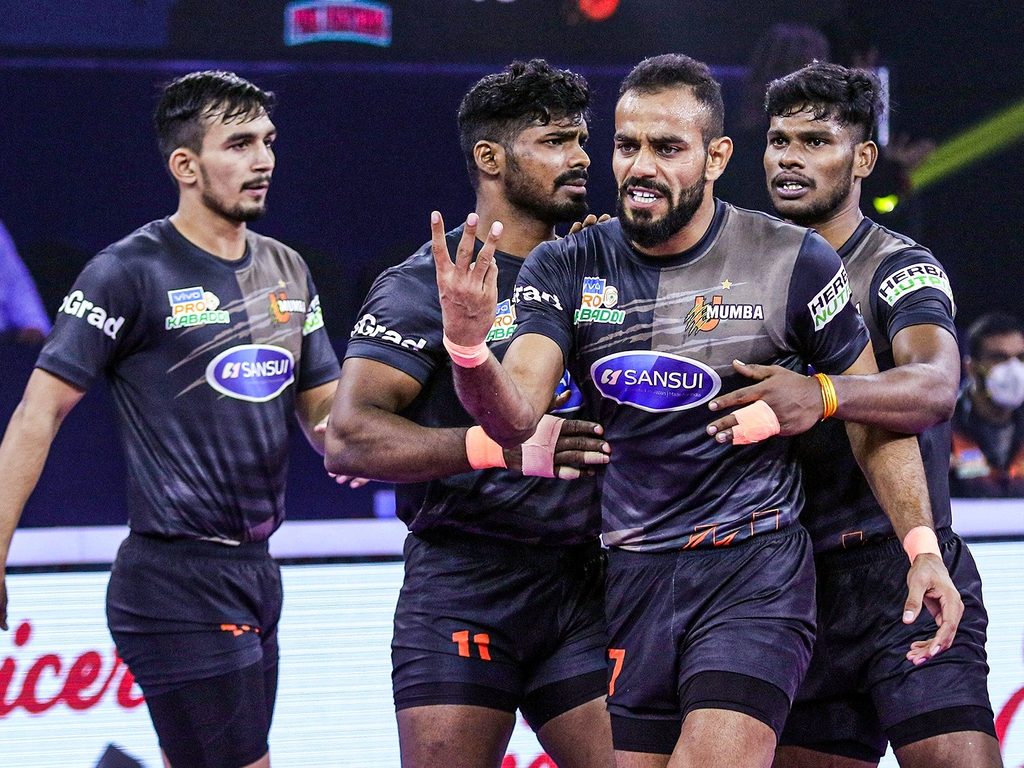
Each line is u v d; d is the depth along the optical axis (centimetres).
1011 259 2427
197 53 2202
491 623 1208
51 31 2166
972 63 2469
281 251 1423
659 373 1073
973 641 1237
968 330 2211
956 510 1708
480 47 2250
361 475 1178
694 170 1050
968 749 1184
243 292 1362
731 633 1048
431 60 2241
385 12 2223
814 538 1251
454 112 2264
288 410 1388
